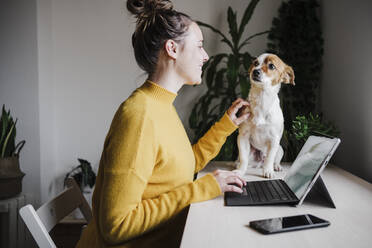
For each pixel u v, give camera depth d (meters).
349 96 1.64
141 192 0.83
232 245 0.66
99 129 2.56
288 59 2.18
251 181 1.14
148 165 0.84
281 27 2.24
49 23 2.45
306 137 1.47
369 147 1.40
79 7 2.48
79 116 2.55
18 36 2.28
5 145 2.04
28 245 2.05
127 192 0.80
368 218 0.80
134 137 0.83
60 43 2.51
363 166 1.46
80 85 2.53
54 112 2.55
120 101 2.53
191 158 1.03
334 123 1.85
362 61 1.48
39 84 2.30
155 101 0.95
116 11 2.48
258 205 0.91
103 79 2.53
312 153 1.00
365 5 1.45
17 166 2.07
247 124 1.28
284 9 2.25
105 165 0.84
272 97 1.22
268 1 2.33
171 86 0.97
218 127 1.26
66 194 1.16
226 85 2.41
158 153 0.90
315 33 2.12
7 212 1.94
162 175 0.92
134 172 0.81
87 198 2.40
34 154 2.32
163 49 0.93
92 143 2.57
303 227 0.73
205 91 2.45
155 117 0.89
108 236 0.82
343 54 1.73
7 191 1.99
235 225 0.77
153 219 0.83
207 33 2.41
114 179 0.80
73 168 2.58
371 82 1.38
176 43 0.92
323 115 2.06
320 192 0.94
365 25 1.45
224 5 2.38
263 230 0.71
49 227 1.01
